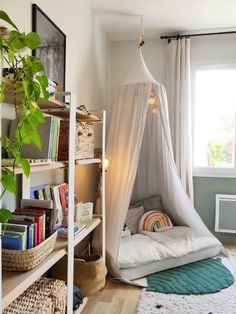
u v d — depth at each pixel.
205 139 3.67
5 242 1.22
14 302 1.32
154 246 2.68
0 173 0.95
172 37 3.50
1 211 0.92
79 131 1.91
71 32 2.41
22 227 1.23
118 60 3.76
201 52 3.56
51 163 1.42
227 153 3.61
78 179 2.66
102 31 3.35
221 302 2.12
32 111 1.06
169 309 2.03
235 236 3.52
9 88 1.04
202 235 3.03
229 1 2.71
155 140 3.27
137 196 3.53
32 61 1.09
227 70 3.55
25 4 1.66
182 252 2.70
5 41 0.98
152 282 2.41
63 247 1.52
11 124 1.50
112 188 2.70
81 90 2.69
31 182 1.80
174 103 3.49
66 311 1.55
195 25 3.27
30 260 1.20
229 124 3.60
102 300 2.16
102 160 2.30
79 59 2.62
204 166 3.62
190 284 2.38
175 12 2.95
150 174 3.41
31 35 1.01
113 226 2.58
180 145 3.46
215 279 2.46
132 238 2.86
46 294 1.41
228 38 3.49
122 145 2.73
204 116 3.66
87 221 2.15
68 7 2.32
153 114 3.21
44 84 1.10
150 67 3.69
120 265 2.42
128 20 3.15
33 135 1.07
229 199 3.45
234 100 3.56
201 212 3.63
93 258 2.29
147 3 2.76
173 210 3.29
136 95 2.75
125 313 2.00
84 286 2.01
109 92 3.73
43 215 1.38
